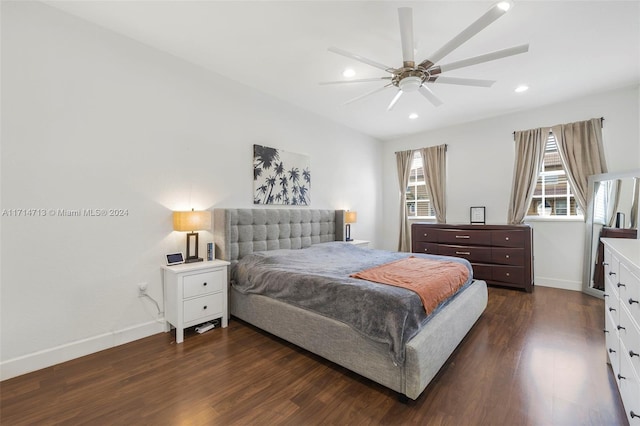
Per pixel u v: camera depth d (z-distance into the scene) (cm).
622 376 148
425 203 540
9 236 190
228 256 296
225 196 317
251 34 239
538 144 399
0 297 187
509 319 285
